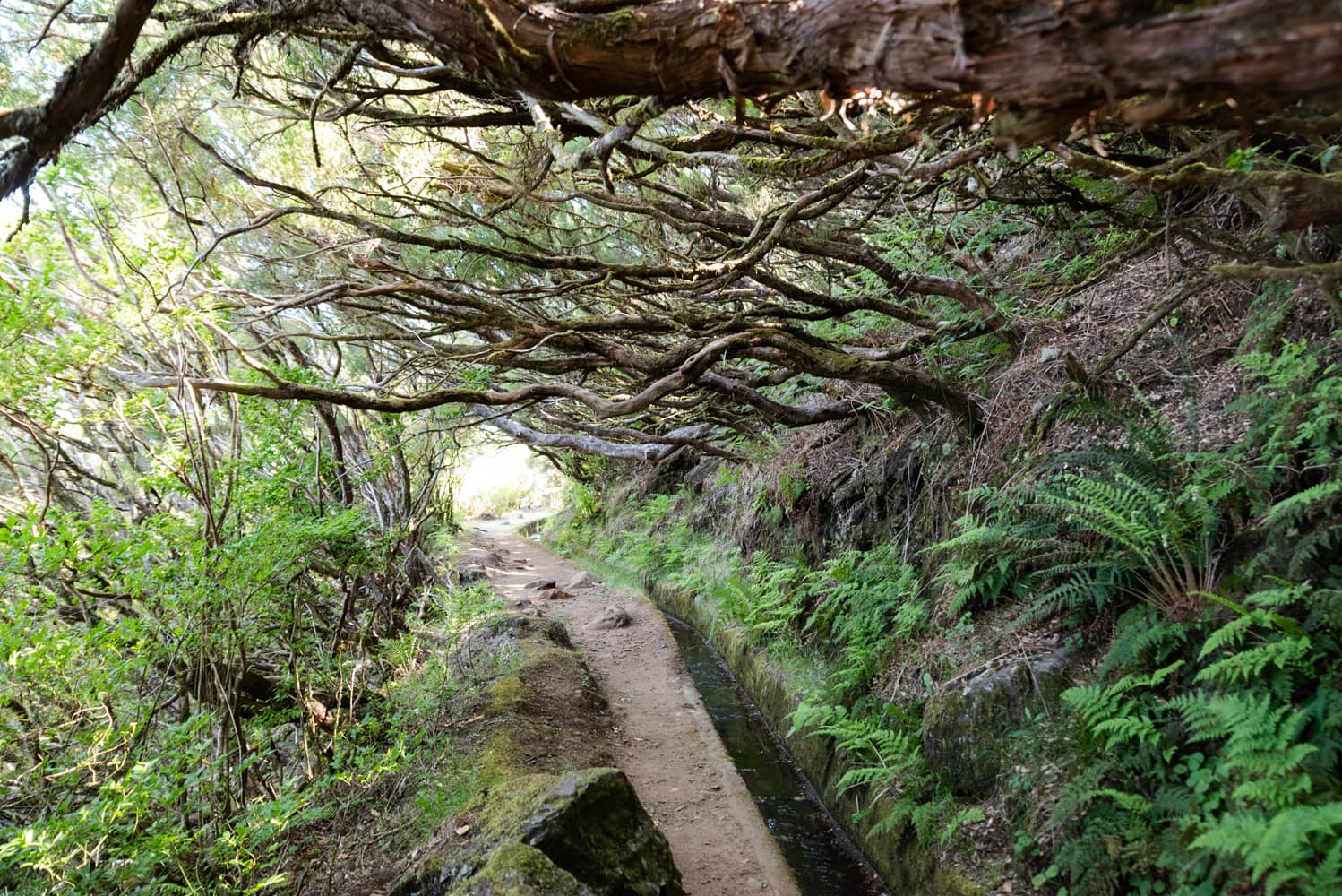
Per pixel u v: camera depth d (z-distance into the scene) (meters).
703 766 5.84
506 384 8.19
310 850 4.23
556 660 7.29
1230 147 3.08
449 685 6.14
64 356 3.64
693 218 5.48
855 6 1.25
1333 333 3.22
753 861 4.52
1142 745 3.03
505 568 14.36
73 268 4.07
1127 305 5.04
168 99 4.73
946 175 4.63
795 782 5.64
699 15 1.40
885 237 6.40
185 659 4.07
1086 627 3.86
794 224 5.59
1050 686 3.74
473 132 6.03
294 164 5.46
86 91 1.83
